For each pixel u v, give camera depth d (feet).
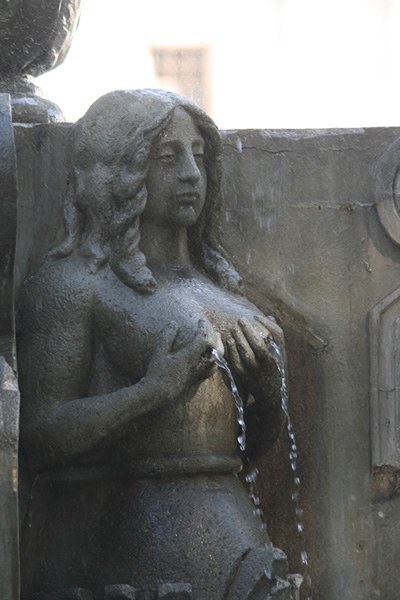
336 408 27.53
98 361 25.90
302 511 27.30
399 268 27.76
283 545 27.25
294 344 27.61
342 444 27.48
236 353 25.72
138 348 25.48
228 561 25.03
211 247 27.02
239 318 25.89
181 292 25.96
